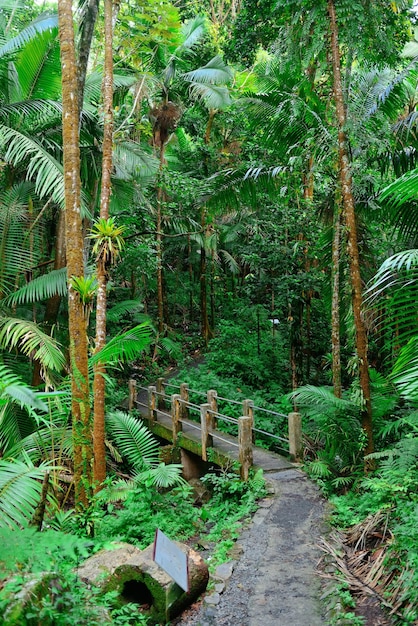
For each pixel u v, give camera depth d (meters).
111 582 3.59
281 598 3.66
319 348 12.05
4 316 7.86
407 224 6.68
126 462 8.21
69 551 2.43
